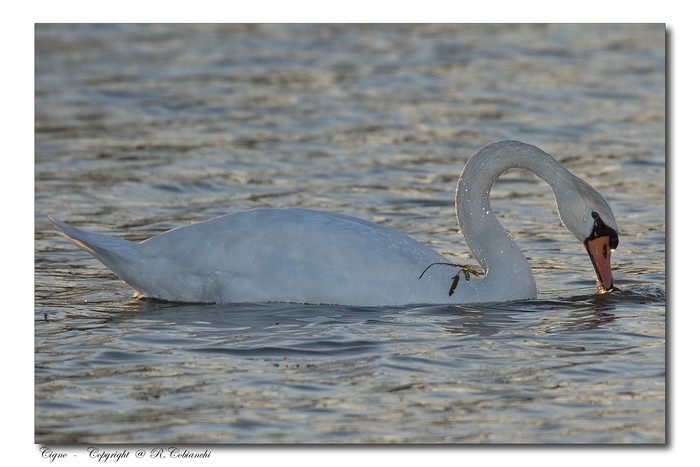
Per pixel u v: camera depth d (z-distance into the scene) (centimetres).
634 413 1004
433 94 2886
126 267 1392
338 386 1067
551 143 2403
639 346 1186
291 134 2464
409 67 3216
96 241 1400
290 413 1002
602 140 2427
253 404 1023
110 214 1842
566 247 1686
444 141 2416
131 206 1895
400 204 1931
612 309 1342
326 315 1302
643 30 3794
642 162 2234
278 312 1315
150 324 1276
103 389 1063
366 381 1080
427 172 2161
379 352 1164
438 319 1293
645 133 2484
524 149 1413
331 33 3719
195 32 3706
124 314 1323
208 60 3272
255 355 1158
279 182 2070
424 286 1352
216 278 1362
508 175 2208
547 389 1060
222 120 2586
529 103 2788
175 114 2636
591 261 1510
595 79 3066
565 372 1105
